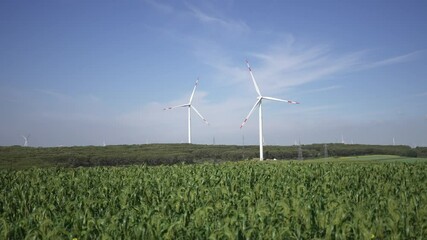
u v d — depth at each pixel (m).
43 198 17.81
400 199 14.59
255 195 17.19
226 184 21.61
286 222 11.41
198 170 29.19
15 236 11.02
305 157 107.06
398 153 115.06
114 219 11.29
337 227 10.41
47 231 10.52
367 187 19.62
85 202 15.12
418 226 11.32
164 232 10.38
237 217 11.55
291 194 17.39
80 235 10.52
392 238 10.15
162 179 24.28
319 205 13.30
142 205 13.92
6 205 16.34
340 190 19.67
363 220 10.61
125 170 31.98
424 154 115.62
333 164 34.50
